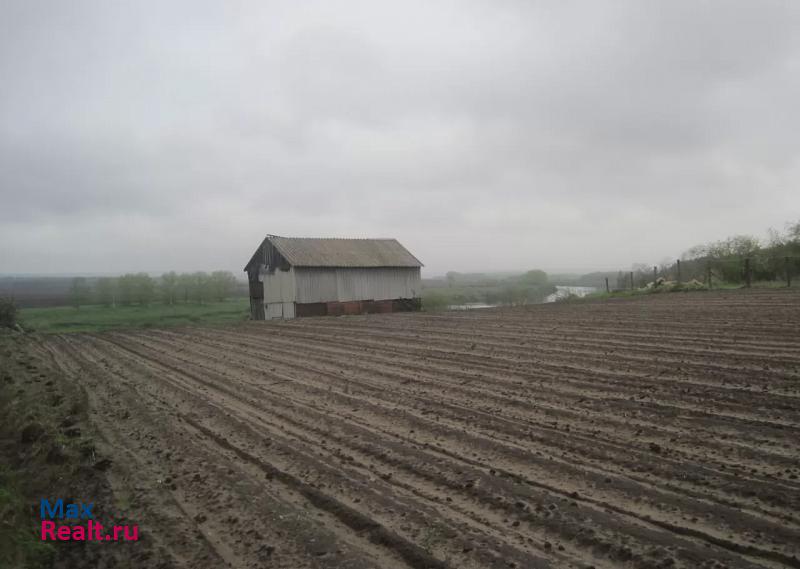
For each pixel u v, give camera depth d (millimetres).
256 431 8555
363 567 4523
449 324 23891
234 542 5062
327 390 11359
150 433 8609
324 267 38344
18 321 31281
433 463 6828
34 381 12805
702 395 8914
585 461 6562
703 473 5957
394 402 10008
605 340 15391
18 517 5359
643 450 6773
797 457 6180
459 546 4777
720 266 35594
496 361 13383
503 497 5734
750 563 4270
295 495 6102
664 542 4652
